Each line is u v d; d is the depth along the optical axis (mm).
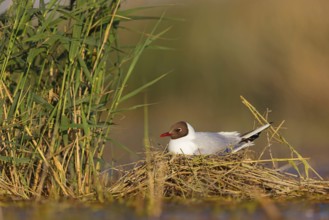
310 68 26344
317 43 26359
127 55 13250
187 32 30359
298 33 26719
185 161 13219
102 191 12891
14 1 13102
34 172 13203
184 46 30141
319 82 26172
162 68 29938
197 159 13250
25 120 12867
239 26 28953
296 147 20922
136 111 29078
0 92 13031
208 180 13039
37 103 13273
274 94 27422
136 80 29656
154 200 12391
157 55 30000
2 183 13172
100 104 12797
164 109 29031
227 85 29094
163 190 12961
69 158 12922
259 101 27875
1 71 12922
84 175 13039
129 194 13008
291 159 13602
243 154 13570
